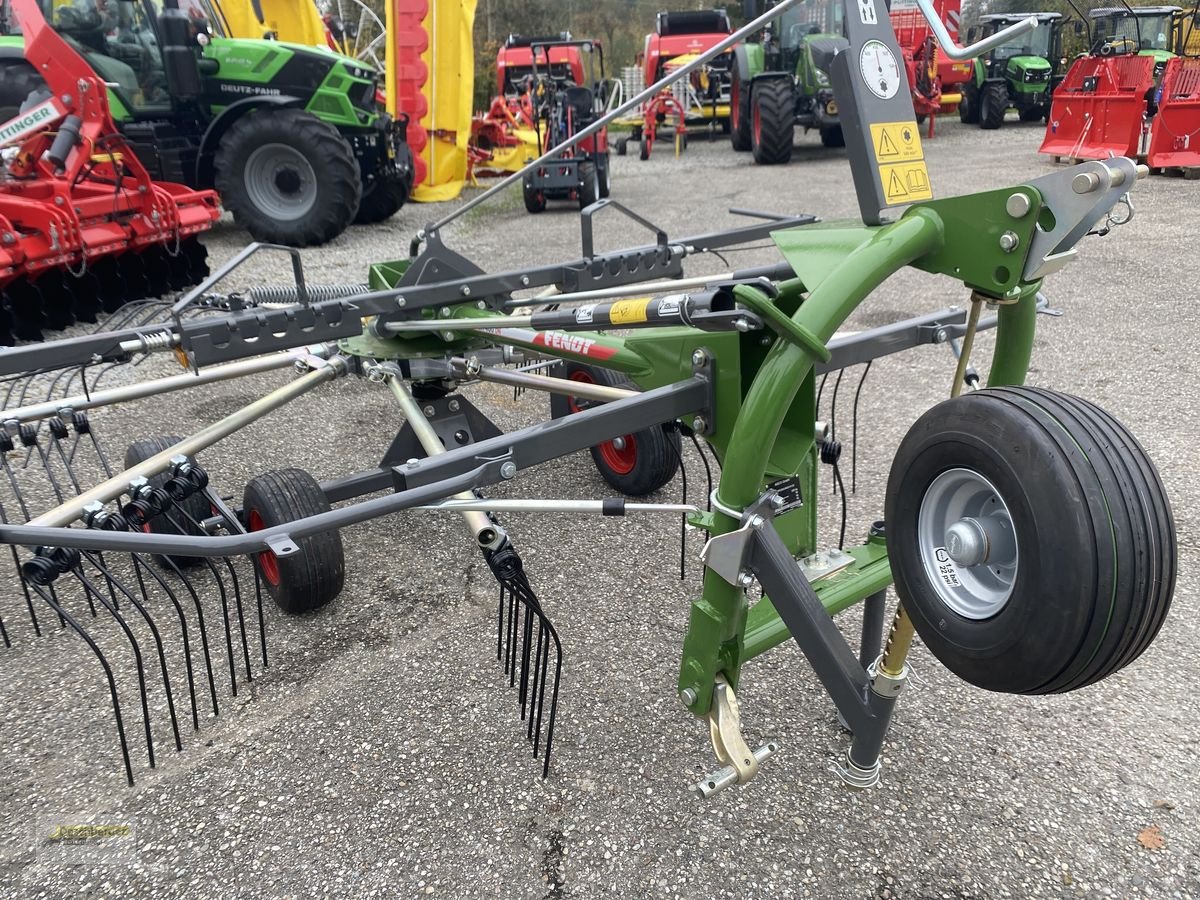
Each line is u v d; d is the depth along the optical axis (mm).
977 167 12094
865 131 1920
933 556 1680
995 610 1548
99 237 6277
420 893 1979
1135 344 5387
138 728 2539
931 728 2455
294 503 2854
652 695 2625
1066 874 1982
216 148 9383
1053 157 12547
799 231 2043
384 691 2676
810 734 2445
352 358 3330
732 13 31734
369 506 1945
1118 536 1382
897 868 2006
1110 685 2617
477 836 2129
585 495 3936
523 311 4105
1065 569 1395
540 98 12859
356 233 10164
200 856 2094
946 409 1604
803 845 2072
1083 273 7059
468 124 13242
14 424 2662
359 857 2078
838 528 3510
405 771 2346
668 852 2064
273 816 2207
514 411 4941
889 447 4230
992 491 1561
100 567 2301
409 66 11648
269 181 9055
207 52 9156
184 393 5328
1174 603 2982
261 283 7504
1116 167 1487
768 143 14414
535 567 3377
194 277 7648
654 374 2410
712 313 1832
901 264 1745
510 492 4000
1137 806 2172
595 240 9047
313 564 2902
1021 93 18391
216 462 4293
